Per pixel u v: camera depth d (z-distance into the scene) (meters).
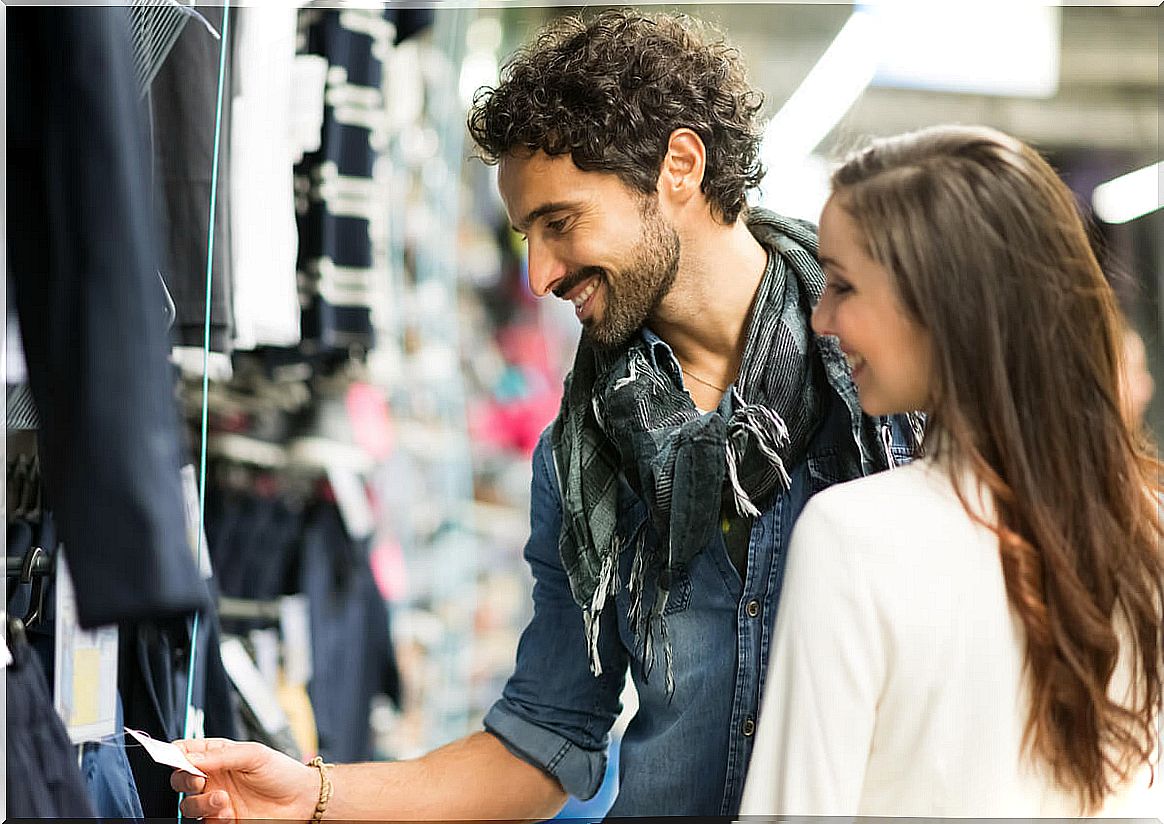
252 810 1.39
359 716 2.54
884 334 1.02
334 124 2.14
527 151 1.29
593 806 2.33
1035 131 2.41
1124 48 2.40
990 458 0.99
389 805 1.43
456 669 2.80
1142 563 1.01
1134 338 2.09
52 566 1.25
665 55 1.31
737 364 1.39
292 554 2.49
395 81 2.58
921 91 2.35
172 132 1.46
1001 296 0.98
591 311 1.34
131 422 0.87
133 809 1.43
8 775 1.03
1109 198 2.39
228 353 1.93
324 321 2.14
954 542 0.98
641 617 1.38
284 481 2.50
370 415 2.63
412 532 2.75
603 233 1.29
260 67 2.00
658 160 1.30
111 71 0.88
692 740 1.38
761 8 2.22
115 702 1.40
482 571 2.88
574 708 1.51
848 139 2.21
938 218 0.98
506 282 2.94
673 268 1.33
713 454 1.31
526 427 2.94
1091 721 0.98
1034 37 2.36
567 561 1.39
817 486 1.35
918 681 0.97
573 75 1.28
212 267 1.52
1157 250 2.31
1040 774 0.99
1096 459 1.00
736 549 1.36
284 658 2.43
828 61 2.24
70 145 0.87
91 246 0.87
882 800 1.00
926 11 2.31
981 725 0.97
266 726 2.14
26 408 1.20
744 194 1.37
